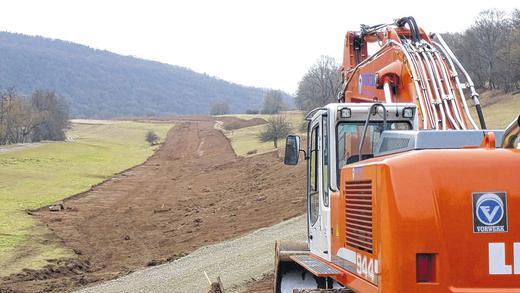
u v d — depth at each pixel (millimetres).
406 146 5941
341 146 7516
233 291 14617
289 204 29547
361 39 10688
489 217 5004
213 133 120688
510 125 5496
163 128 149875
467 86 7969
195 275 18312
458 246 4988
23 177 58688
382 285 5148
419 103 7812
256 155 66500
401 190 5062
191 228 30094
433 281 4992
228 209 33656
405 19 8836
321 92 67750
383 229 5156
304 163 43031
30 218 36469
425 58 8148
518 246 4984
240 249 21094
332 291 6496
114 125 159375
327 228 7477
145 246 27781
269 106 163125
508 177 5035
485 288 4965
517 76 67312
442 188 5043
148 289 17672
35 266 23469
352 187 6125
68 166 71312
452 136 5785
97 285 19641
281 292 9250
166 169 71375
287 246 9547
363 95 9602
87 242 29469
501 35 69750
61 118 120250
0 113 101188
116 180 61062
